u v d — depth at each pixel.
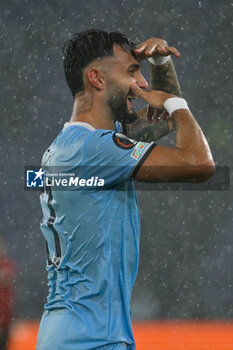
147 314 55.50
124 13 68.56
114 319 7.82
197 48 69.81
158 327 45.03
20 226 58.66
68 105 64.69
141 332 41.09
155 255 59.44
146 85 9.02
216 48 69.75
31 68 65.12
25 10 66.19
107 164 8.04
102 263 7.95
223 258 59.28
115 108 8.76
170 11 68.94
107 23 68.56
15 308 53.66
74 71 8.80
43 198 8.73
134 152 8.02
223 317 55.62
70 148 8.29
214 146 67.75
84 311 7.86
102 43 8.73
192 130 8.25
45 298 55.12
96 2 67.38
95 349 7.70
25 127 63.50
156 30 70.06
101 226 8.03
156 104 8.68
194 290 57.56
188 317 55.53
